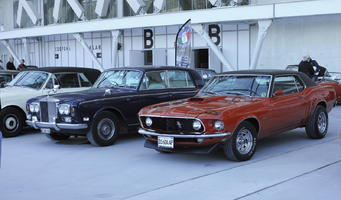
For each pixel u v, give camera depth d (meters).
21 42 40.25
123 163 7.30
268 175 6.28
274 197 5.29
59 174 6.67
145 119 7.33
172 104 7.53
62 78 10.96
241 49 24.97
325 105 9.17
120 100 8.91
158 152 8.11
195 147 6.82
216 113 6.66
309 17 21.02
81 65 34.78
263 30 20.03
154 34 29.25
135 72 9.59
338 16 20.77
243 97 7.71
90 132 8.58
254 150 7.29
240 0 22.56
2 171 6.91
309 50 22.20
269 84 7.72
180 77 10.14
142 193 5.60
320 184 5.79
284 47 23.16
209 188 5.73
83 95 8.74
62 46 36.22
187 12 22.64
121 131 9.33
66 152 8.32
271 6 19.47
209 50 25.28
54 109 8.62
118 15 30.41
